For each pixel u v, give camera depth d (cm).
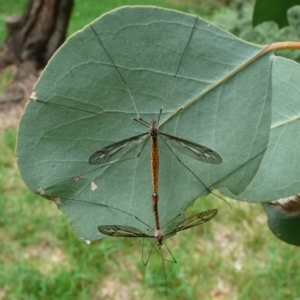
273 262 63
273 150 21
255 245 67
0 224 70
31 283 60
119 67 19
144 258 64
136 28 19
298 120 21
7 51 105
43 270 63
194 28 19
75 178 20
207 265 63
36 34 102
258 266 64
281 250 65
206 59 19
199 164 20
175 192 20
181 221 20
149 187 20
